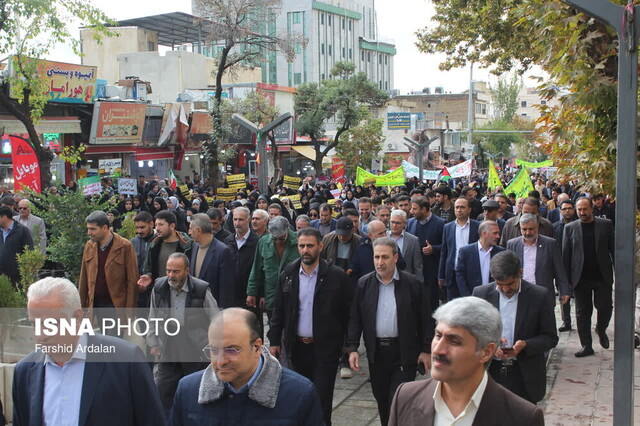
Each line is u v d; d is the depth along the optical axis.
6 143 23.23
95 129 27.70
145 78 43.00
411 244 8.71
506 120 83.81
